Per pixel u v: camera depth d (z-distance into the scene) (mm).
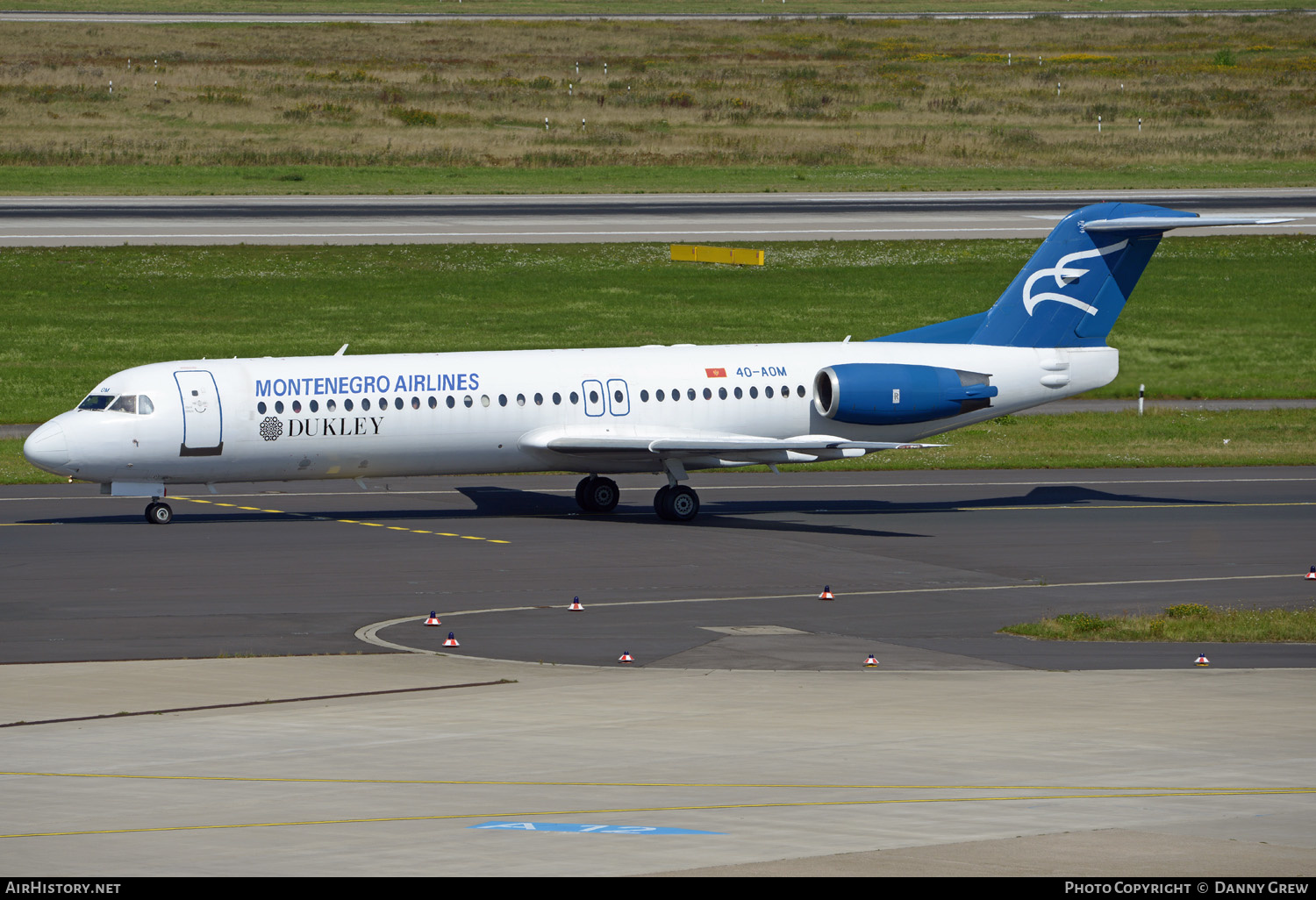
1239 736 72812
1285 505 171000
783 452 157875
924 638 102750
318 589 119125
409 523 155125
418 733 73375
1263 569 132625
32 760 68000
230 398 150500
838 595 119562
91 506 164375
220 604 112688
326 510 163750
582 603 115188
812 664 93125
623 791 62656
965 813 59000
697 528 154750
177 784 63781
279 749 70125
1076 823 57469
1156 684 85938
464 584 122312
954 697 82188
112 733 73250
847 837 55438
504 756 68750
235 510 163000
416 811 59562
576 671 90062
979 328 173125
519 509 166875
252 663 91625
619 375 162250
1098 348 174875
